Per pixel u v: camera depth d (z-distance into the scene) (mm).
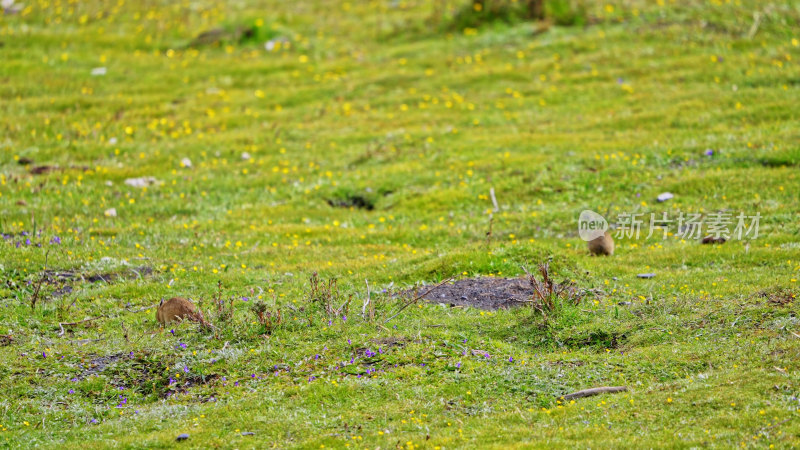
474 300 20391
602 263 23172
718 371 14820
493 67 46406
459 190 31484
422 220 29453
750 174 29578
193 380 16422
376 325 18375
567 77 44156
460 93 43500
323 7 57438
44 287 21562
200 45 51656
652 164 32156
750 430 12266
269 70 47562
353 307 19594
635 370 15539
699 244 24578
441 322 18703
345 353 17031
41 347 17781
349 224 29359
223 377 16359
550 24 51156
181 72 47281
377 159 35812
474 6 53281
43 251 23938
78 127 38656
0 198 29844
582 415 13656
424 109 41656
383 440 13031
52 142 36719
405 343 17266
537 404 14523
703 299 18750
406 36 52031
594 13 51812
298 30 53406
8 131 37250
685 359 15617
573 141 35812
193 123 40312
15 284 21469
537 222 27938
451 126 39281
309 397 15109
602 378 15352
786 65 42188
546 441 12422
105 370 16781
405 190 32312
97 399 15789
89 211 29453
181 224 28734
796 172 29266
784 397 13219
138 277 22453
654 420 13156
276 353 17094
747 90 39156
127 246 25719
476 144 36438
